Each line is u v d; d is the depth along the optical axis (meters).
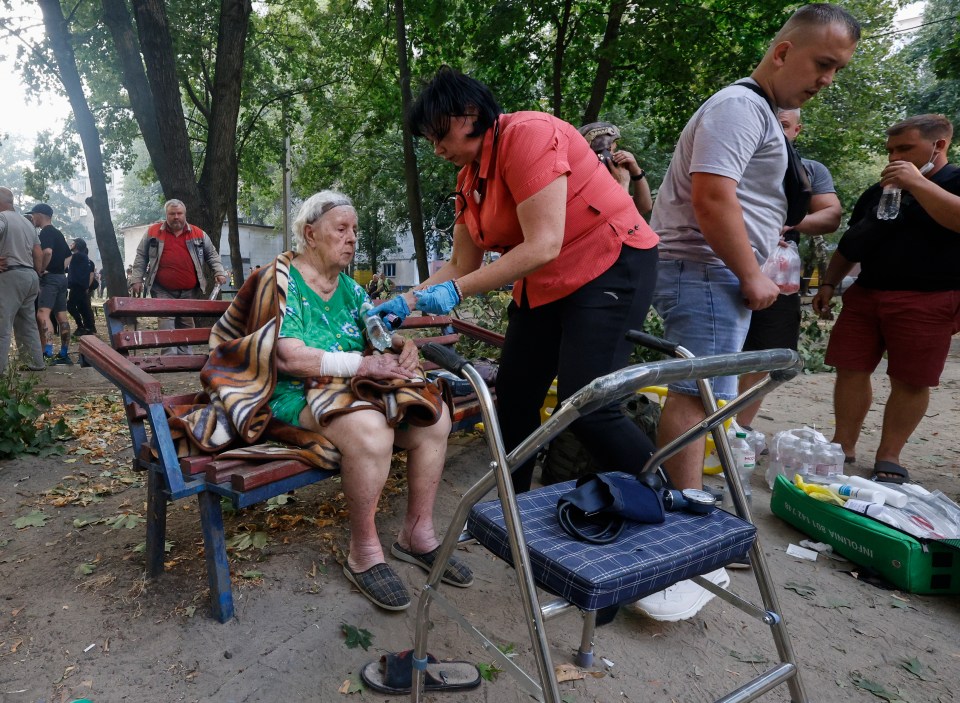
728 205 2.33
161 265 6.83
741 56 11.04
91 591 2.34
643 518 1.61
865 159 17.08
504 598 2.40
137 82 8.66
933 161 3.31
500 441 1.44
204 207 8.66
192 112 17.61
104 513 3.04
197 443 2.19
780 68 2.45
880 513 2.72
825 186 4.08
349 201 2.49
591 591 1.35
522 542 1.41
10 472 3.49
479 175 2.26
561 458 3.29
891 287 3.45
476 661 2.04
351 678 1.94
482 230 2.45
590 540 1.54
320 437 2.24
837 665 2.13
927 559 2.54
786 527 3.13
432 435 2.48
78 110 9.72
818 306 3.99
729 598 1.73
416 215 11.16
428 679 1.89
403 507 3.07
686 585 2.33
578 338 2.33
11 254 5.95
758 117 2.38
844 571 2.73
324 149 20.38
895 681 2.07
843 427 3.88
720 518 1.72
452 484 3.41
